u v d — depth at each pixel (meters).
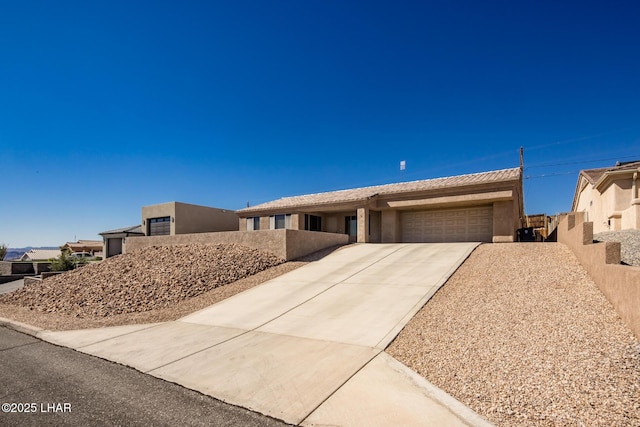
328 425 3.57
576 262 8.66
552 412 3.44
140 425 3.70
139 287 11.14
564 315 5.79
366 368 4.88
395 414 3.67
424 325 6.33
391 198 20.61
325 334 6.43
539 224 27.20
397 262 12.17
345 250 15.75
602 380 3.86
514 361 4.57
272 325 7.25
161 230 28.64
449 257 11.95
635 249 8.70
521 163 22.59
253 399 4.19
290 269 12.70
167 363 5.49
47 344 6.86
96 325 8.20
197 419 3.79
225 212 31.20
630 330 4.84
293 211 22.83
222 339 6.59
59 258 23.36
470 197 17.97
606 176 16.25
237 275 12.16
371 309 7.61
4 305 11.59
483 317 6.27
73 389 4.63
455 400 3.85
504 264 9.75
